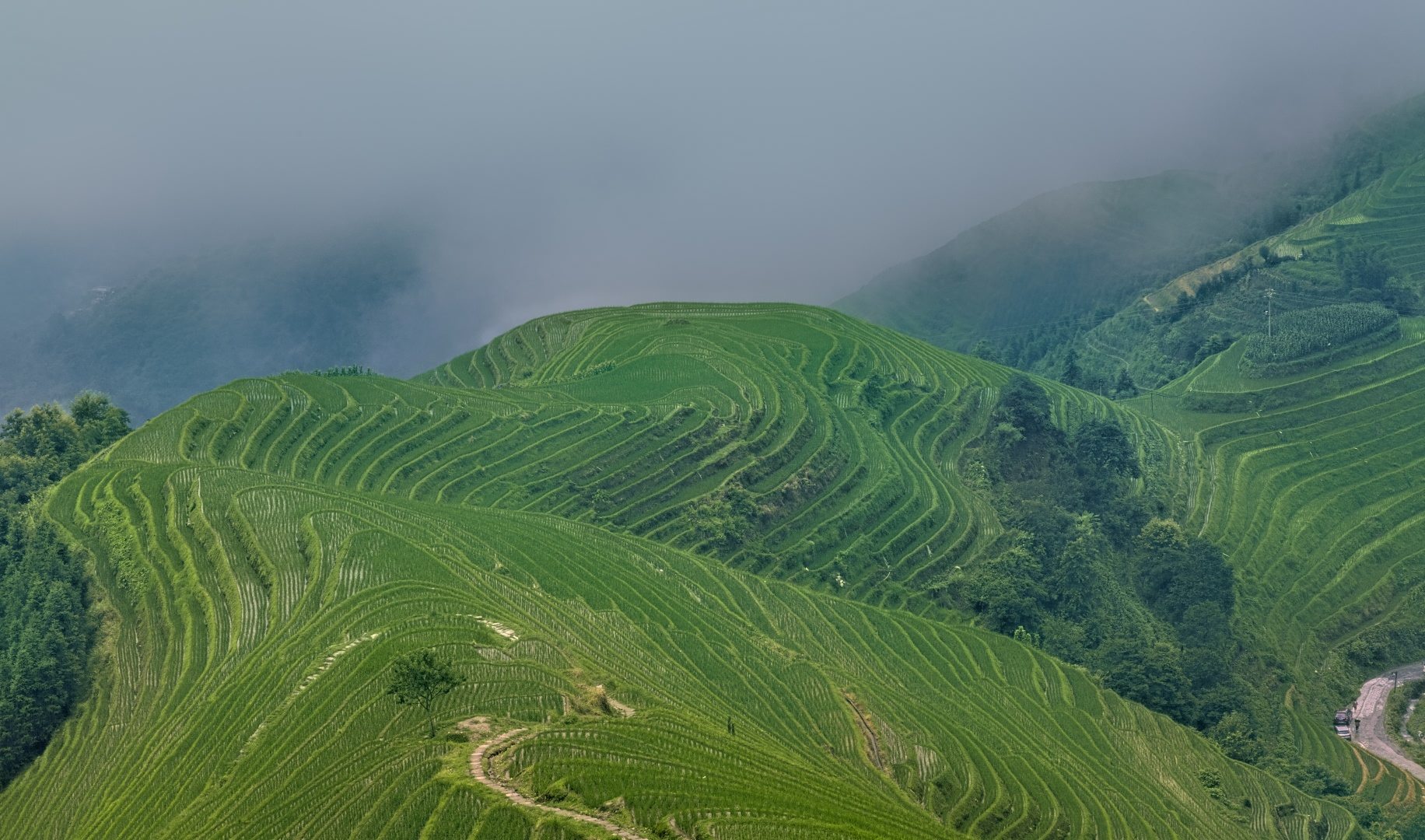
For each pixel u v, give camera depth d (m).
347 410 119.31
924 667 94.19
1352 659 126.06
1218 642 116.06
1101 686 99.06
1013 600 109.00
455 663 66.94
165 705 70.12
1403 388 168.50
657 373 145.25
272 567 82.12
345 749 58.88
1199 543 127.69
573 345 166.38
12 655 75.06
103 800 62.72
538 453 118.38
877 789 69.06
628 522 109.81
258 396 119.62
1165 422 168.12
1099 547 125.62
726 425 127.62
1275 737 103.06
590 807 51.00
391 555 83.81
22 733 70.75
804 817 54.31
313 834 51.53
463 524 96.12
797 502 119.12
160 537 87.69
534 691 64.88
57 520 91.44
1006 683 94.38
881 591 109.69
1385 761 105.62
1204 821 78.31
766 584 102.31
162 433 107.81
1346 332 176.75
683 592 94.50
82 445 112.62
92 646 78.31
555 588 86.56
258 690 67.19
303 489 95.94
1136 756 85.88
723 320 177.88
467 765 54.16
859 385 150.75
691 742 62.81
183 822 56.22
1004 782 75.44
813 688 81.81
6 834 63.81
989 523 126.38
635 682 73.31
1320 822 84.94
